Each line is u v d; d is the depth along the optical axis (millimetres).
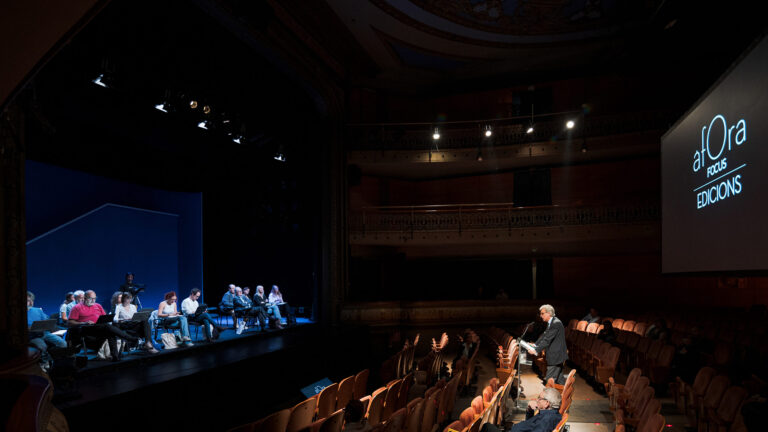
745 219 6637
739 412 5168
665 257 10688
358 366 14094
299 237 16828
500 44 16516
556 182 18344
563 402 5898
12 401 2742
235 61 12648
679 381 7309
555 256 18219
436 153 17453
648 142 15719
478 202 19234
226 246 16250
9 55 2555
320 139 16391
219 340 10500
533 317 16891
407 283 19156
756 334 8805
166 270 14828
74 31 2607
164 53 10508
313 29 14008
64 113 9852
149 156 13219
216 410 8000
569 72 18234
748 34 13344
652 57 16766
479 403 5871
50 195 11672
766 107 5996
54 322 7695
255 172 15914
